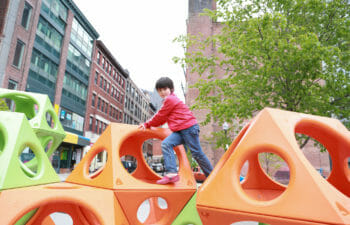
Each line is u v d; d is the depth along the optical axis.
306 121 1.82
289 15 6.80
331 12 6.54
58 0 22.22
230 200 1.45
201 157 2.45
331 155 2.15
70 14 24.00
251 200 1.41
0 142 2.85
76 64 25.39
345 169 2.07
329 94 6.46
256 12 7.38
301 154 1.42
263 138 1.53
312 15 6.86
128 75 41.06
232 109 7.09
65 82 23.47
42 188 1.79
